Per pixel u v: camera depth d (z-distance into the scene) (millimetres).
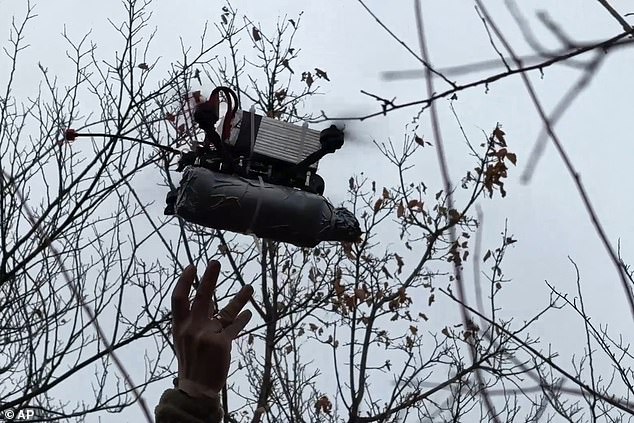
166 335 8078
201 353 2848
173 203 3576
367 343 10242
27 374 7730
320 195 3451
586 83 1817
